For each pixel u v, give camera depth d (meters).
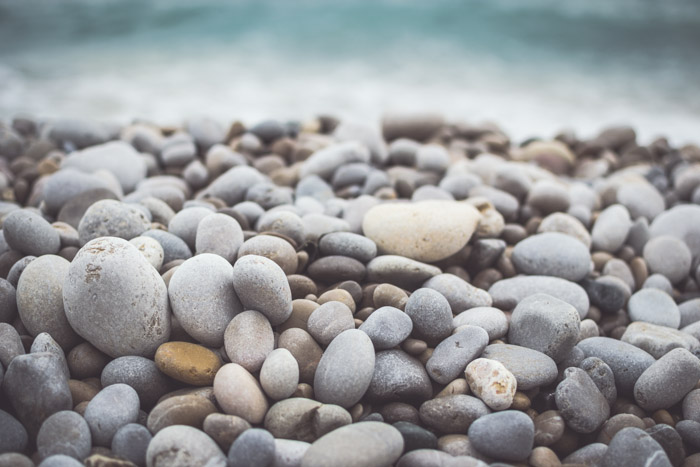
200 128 1.00
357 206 0.75
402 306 0.62
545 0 3.18
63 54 2.17
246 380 0.56
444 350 0.60
